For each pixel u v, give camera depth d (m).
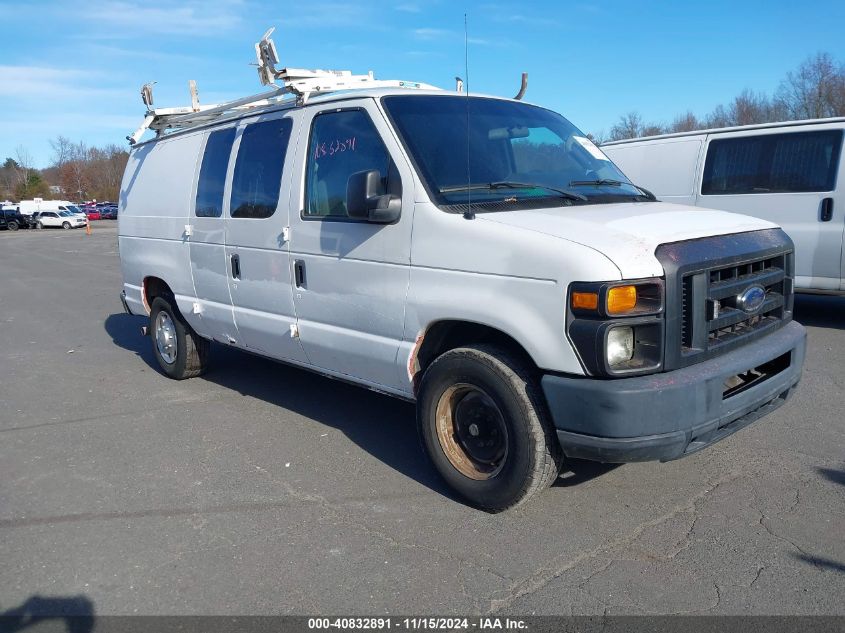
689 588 3.05
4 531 3.82
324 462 4.61
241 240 5.09
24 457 4.89
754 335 3.62
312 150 4.52
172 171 6.13
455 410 3.86
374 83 4.84
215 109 5.68
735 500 3.82
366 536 3.62
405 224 3.83
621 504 3.82
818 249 7.66
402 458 4.63
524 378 3.44
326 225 4.33
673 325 3.17
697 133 8.59
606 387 3.10
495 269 3.42
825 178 7.58
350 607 3.04
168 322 6.66
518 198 3.83
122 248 7.05
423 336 3.85
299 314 4.66
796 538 3.42
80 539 3.71
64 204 54.72
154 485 4.35
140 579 3.32
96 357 8.04
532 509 3.80
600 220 3.45
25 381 7.01
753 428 4.84
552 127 4.71
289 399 5.99
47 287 15.05
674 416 3.12
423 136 3.99
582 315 3.12
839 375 6.04
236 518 3.88
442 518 3.77
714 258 3.33
